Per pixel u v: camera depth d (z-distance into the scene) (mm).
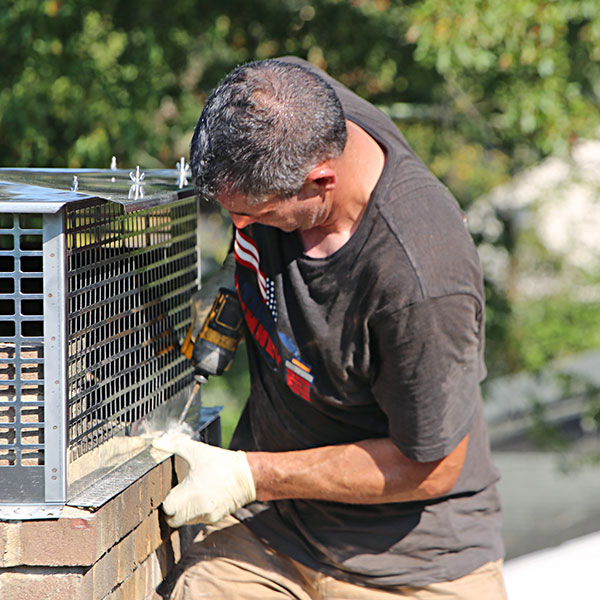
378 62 23047
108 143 19875
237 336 8070
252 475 7324
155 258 7414
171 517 7289
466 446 7266
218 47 22406
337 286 6797
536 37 19391
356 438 7684
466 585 7797
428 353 6590
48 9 18188
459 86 23031
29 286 7641
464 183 28062
